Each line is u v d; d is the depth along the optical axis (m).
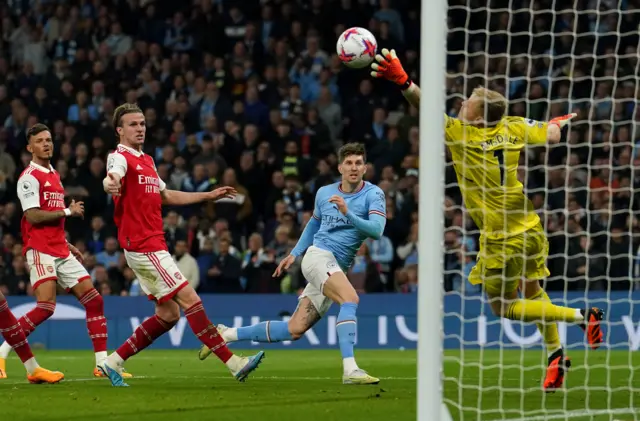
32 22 45.78
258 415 13.34
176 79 42.28
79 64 43.66
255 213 38.12
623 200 34.09
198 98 41.81
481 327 31.38
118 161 16.84
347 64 16.91
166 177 38.28
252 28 43.41
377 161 38.06
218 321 33.47
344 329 17.91
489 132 17.17
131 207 17.14
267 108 40.91
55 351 32.91
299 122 40.19
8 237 36.19
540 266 17.80
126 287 35.47
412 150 38.16
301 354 29.92
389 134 38.50
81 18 45.47
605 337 30.72
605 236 33.22
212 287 34.28
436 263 12.11
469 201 17.41
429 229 12.16
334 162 38.25
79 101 42.22
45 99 42.84
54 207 20.31
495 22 41.38
